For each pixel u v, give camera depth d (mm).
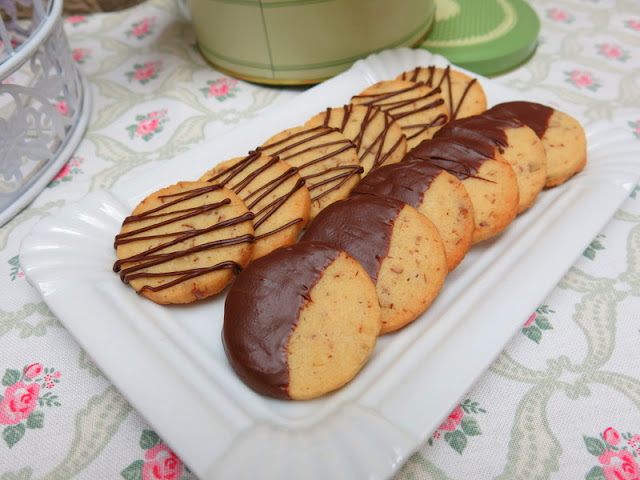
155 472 158
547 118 242
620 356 178
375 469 132
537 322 189
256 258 195
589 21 354
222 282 188
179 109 306
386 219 188
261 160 226
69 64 279
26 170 262
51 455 163
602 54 325
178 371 162
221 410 152
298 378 154
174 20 384
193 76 331
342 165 225
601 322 188
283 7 265
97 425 169
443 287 190
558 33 345
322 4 264
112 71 338
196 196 209
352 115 252
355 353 157
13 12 283
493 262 195
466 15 342
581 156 225
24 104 260
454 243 190
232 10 276
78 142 284
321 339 158
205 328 183
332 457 137
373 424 142
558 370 176
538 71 315
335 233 187
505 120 233
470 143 219
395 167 210
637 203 231
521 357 180
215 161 242
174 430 144
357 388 159
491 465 155
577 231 195
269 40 284
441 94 267
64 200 252
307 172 224
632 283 200
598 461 154
